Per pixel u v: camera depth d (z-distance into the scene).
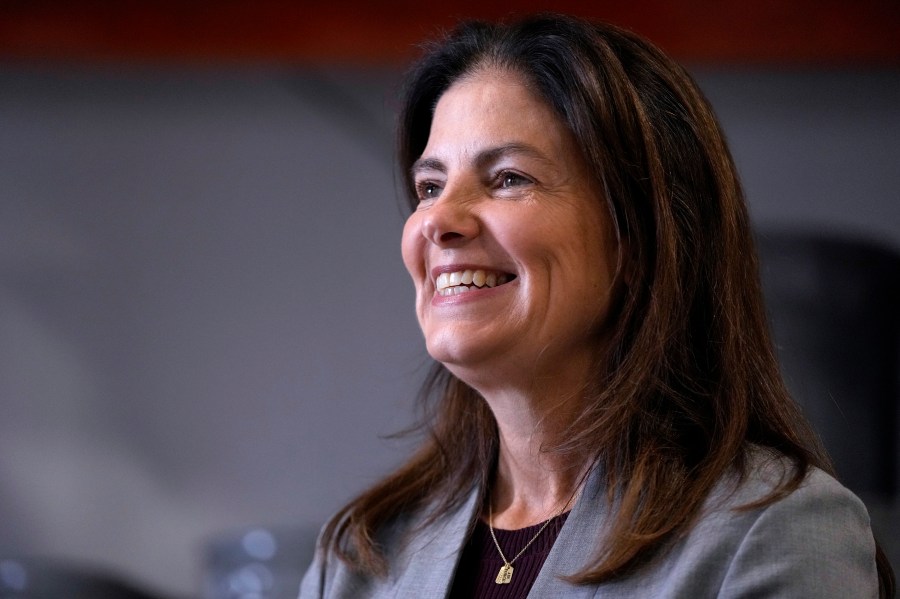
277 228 9.89
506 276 3.91
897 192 9.43
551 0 9.54
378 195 9.89
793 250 8.36
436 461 4.49
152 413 9.77
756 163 9.55
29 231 9.90
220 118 9.95
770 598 3.23
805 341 8.04
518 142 3.89
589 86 3.84
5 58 9.71
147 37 9.72
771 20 9.41
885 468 7.88
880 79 9.51
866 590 3.29
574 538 3.65
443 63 4.27
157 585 9.59
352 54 9.72
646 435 3.74
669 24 9.46
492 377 3.92
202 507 9.66
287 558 8.16
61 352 9.81
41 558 9.48
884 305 8.27
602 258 3.88
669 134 3.92
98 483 9.70
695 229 3.89
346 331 9.77
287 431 9.70
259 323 9.81
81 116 9.95
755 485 3.49
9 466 9.70
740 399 3.74
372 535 4.32
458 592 3.95
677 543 3.46
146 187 9.93
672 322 3.79
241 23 9.74
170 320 9.84
